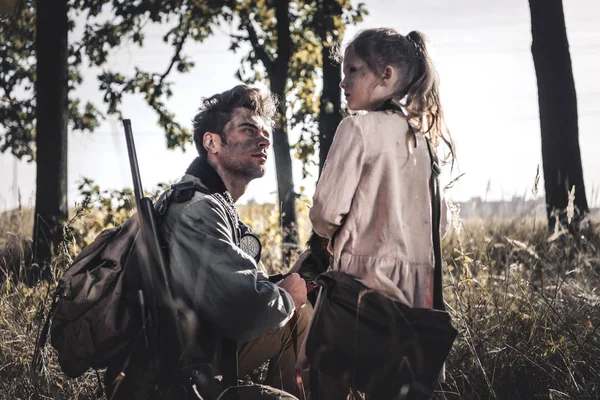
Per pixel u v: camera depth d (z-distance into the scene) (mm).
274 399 3025
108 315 3033
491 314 4211
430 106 3154
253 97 3424
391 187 2975
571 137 8906
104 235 3162
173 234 3137
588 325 4109
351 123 3025
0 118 12125
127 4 11344
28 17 10945
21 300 4582
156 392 2986
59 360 3131
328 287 2977
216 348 3139
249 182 3502
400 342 2844
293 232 8570
